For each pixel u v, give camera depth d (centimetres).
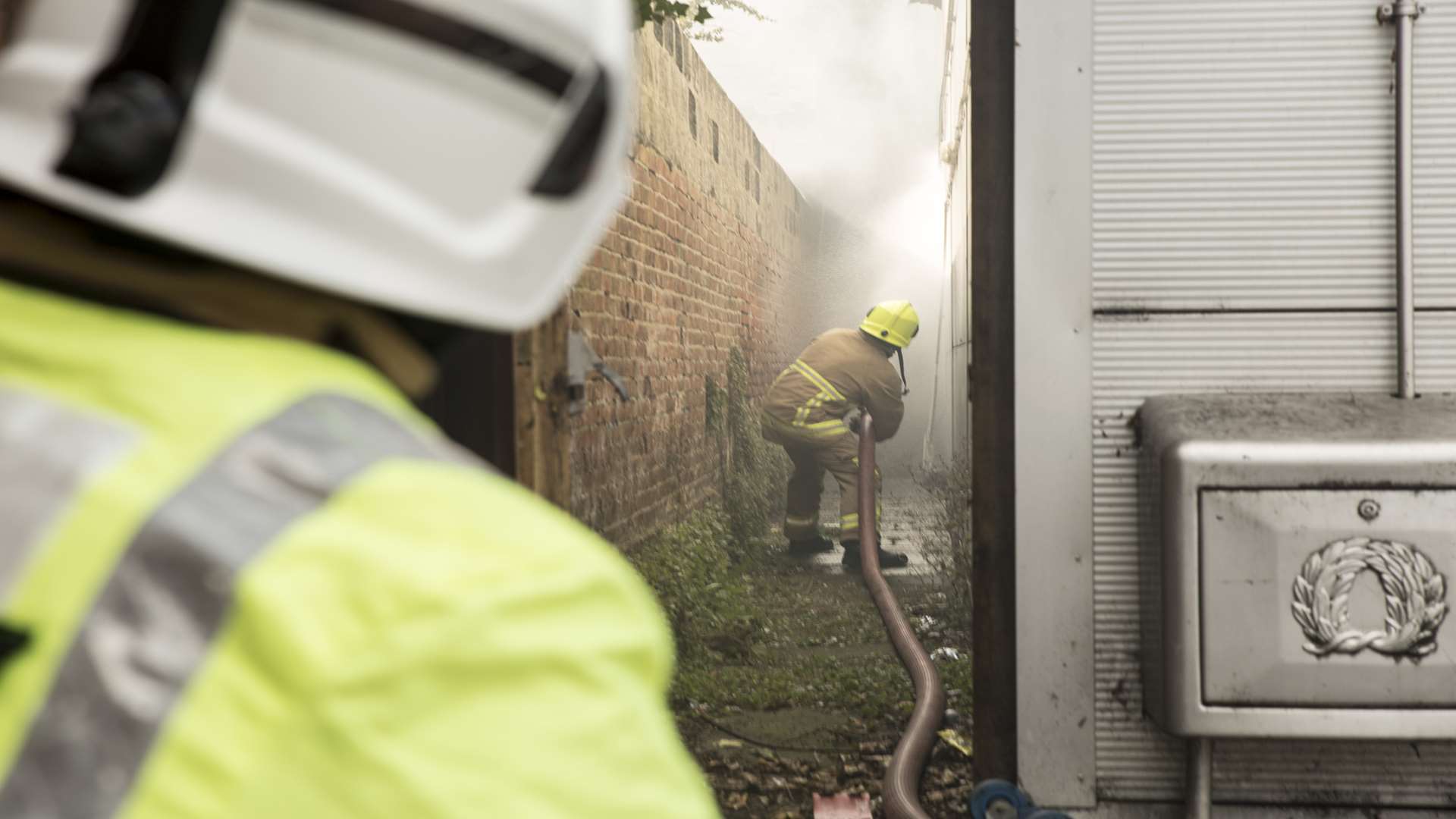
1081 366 250
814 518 735
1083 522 250
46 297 51
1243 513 212
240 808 40
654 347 600
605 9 67
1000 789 250
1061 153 249
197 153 51
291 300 54
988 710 254
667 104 636
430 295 57
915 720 326
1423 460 207
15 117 52
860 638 518
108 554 43
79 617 43
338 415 49
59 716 41
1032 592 252
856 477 693
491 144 60
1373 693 210
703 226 743
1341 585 210
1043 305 250
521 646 43
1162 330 249
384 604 42
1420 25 240
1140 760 249
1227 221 247
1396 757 241
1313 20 243
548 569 46
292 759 40
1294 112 245
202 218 51
